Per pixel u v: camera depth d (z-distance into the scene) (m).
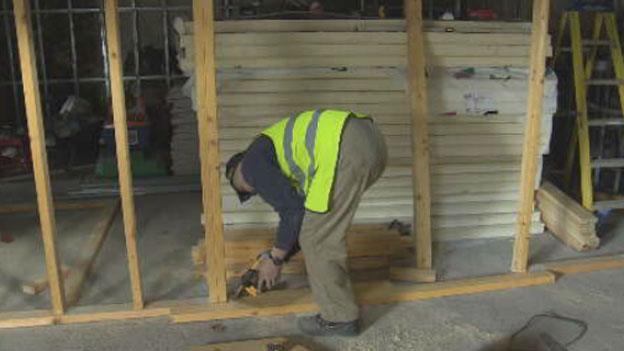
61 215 4.43
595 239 3.64
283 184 2.51
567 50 4.39
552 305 3.05
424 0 5.54
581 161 3.96
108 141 5.16
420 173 3.28
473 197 3.83
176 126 5.04
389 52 3.50
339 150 2.46
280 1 5.03
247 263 3.35
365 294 3.09
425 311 3.00
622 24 4.61
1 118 5.84
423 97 3.24
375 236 3.46
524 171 3.21
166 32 5.76
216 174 2.85
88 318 2.91
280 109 3.48
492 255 3.61
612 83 4.08
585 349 2.68
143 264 3.55
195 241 3.92
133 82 5.93
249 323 2.89
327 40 3.44
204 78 2.71
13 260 3.66
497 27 3.66
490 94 3.66
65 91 6.12
